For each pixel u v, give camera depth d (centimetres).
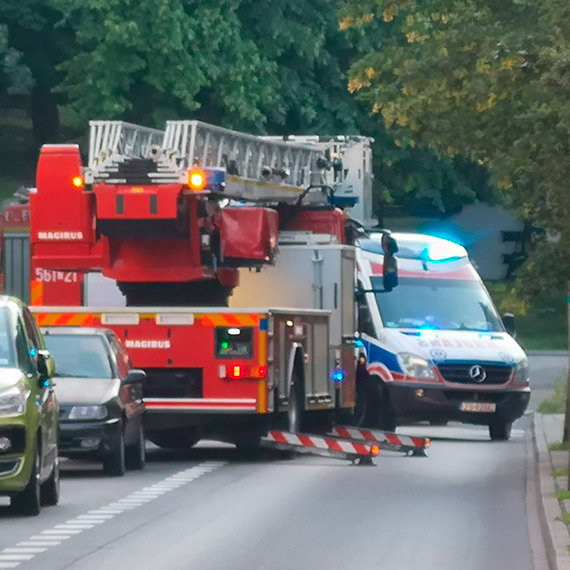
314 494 4631
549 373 12319
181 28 13350
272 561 3241
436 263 7556
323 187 6562
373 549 3438
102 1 13262
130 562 3222
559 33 4712
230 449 6506
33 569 3128
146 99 13812
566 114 4559
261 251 5878
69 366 5256
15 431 3947
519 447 6894
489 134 5181
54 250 5847
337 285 6400
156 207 5656
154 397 5784
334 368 6406
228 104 13600
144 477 5162
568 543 3206
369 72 5441
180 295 6047
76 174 5784
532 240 5156
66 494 4612
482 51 4950
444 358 7194
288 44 14012
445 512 4188
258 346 5731
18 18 14362
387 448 6278
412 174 15350
